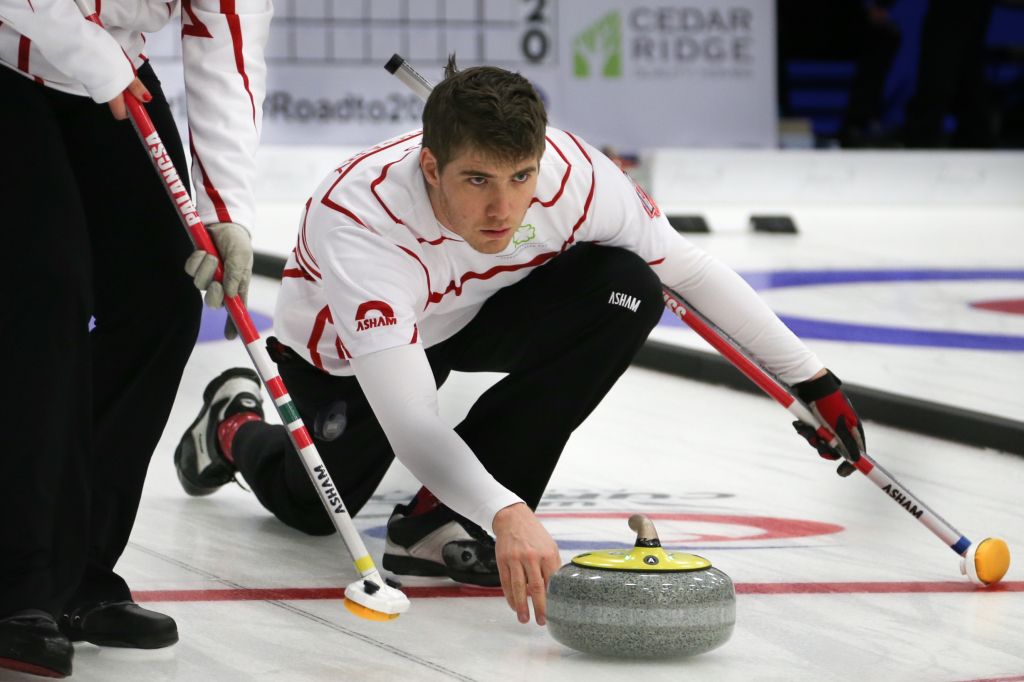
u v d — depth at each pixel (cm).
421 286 723
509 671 602
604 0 3528
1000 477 1063
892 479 796
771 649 641
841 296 2084
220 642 650
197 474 970
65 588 594
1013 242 2945
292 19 3369
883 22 3853
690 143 3647
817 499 991
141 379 654
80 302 587
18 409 571
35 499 576
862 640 659
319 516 859
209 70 656
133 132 647
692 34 3603
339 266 693
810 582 771
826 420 816
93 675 600
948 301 2041
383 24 3419
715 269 801
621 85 3572
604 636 603
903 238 3009
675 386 1450
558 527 901
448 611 716
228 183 642
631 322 771
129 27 638
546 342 772
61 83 618
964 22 3778
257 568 796
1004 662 623
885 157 3750
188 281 655
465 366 825
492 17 3478
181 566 796
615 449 1162
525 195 649
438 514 777
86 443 600
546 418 773
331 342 793
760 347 807
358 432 816
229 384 962
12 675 601
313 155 3397
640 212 782
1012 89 4559
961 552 784
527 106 628
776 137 3706
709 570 625
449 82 642
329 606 719
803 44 4322
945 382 1379
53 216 585
